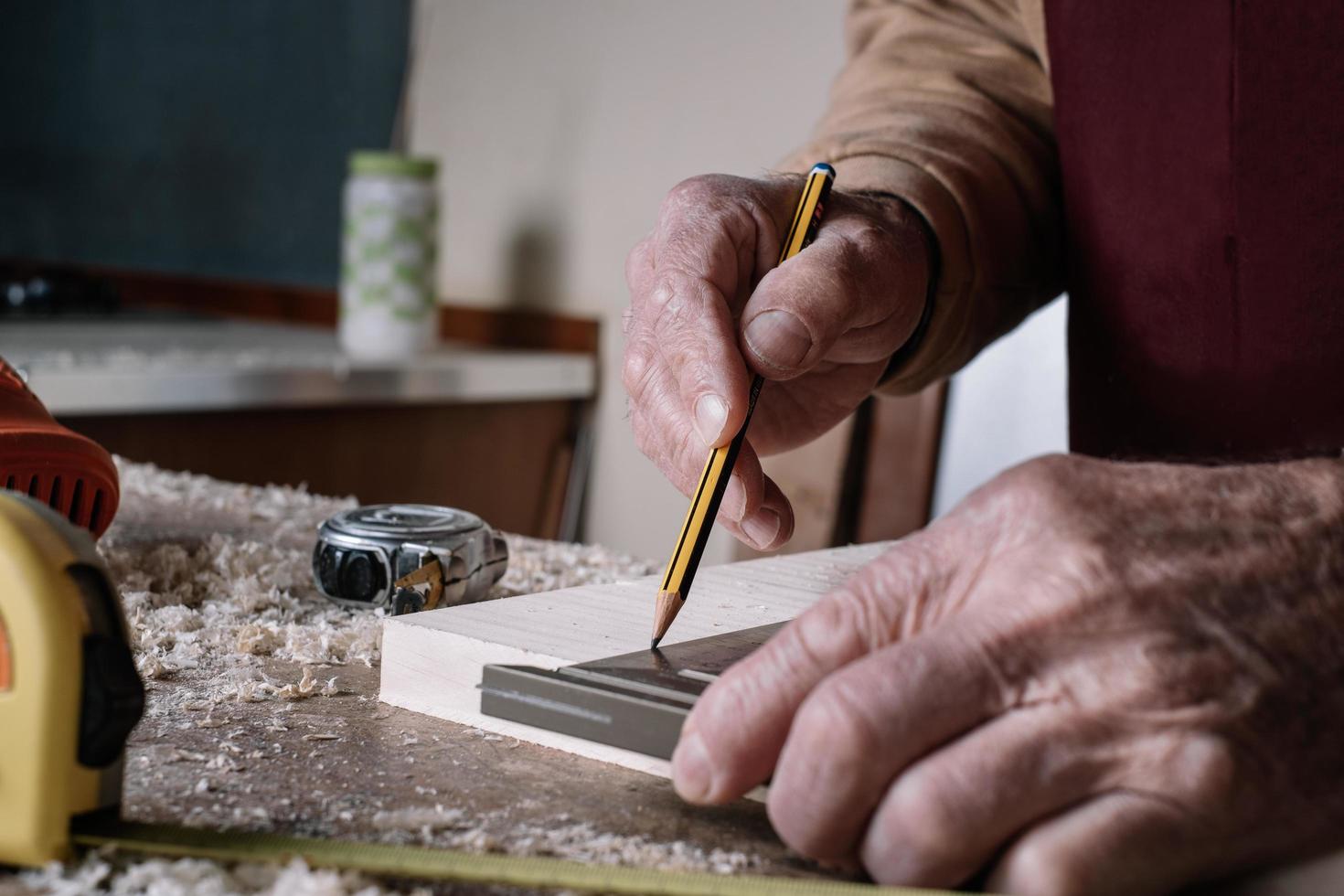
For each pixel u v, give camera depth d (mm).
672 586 588
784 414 844
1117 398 939
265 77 2916
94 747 420
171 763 525
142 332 2439
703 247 693
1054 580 419
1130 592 416
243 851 425
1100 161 905
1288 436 828
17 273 2855
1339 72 752
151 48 3191
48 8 3486
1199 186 838
